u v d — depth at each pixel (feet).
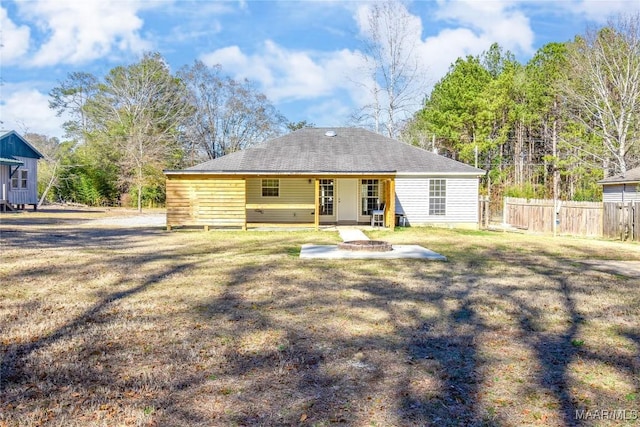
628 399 10.62
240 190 55.26
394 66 100.17
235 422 9.40
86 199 118.83
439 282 24.43
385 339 14.88
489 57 120.26
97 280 24.18
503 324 16.72
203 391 10.87
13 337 14.70
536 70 109.81
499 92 104.22
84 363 12.55
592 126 91.30
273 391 10.90
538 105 109.19
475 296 21.11
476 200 61.67
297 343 14.35
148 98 116.98
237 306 18.97
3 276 24.98
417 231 55.11
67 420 9.39
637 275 27.63
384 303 19.62
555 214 56.90
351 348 13.93
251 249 38.19
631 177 61.52
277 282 23.99
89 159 117.70
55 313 17.63
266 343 14.33
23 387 10.95
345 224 65.26
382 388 11.12
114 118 123.24
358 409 10.02
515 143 118.62
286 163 59.72
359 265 29.86
